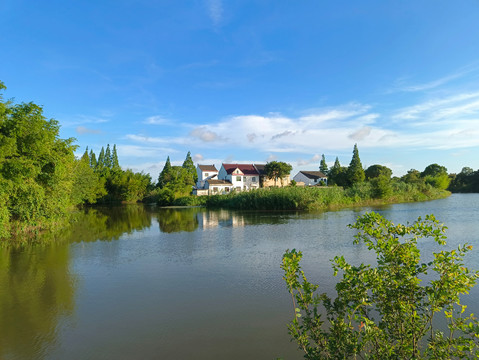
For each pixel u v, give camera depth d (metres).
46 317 8.41
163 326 7.76
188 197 56.91
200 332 7.41
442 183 83.88
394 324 3.98
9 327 7.88
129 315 8.42
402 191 55.22
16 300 9.62
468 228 20.95
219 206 49.38
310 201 39.34
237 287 10.38
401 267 4.08
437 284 3.72
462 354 3.52
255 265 12.98
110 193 71.12
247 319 8.02
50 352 6.71
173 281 11.14
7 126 17.58
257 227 23.97
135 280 11.34
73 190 45.25
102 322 8.04
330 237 18.95
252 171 80.75
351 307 4.07
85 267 13.19
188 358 6.38
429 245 15.37
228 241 18.42
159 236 20.84
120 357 6.47
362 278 4.07
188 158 97.88
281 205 39.97
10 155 17.75
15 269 12.97
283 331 7.36
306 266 12.43
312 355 4.02
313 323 4.22
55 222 25.17
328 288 9.89
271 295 9.60
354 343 3.91
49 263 13.90
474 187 97.75
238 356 6.39
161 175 92.44
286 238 18.89
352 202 45.28
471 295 8.87
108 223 29.08
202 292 9.99
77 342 7.10
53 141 21.53
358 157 94.38
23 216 20.78
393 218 27.91
